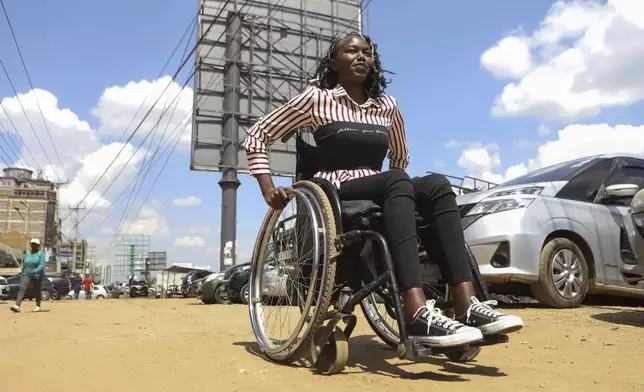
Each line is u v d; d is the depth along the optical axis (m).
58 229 47.97
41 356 2.86
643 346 3.13
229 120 21.00
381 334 3.07
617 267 5.55
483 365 2.58
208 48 21.39
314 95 2.73
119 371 2.46
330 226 2.41
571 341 3.30
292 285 2.88
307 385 2.17
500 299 6.50
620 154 6.19
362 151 2.70
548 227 5.22
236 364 2.62
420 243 2.60
